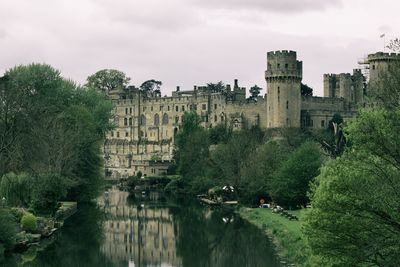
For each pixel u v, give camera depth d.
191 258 83.50
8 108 115.56
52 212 106.94
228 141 174.62
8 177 104.06
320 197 48.06
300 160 119.50
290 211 118.75
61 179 108.06
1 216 77.94
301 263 70.56
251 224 112.69
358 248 46.66
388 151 45.91
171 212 137.75
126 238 99.81
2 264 74.62
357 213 46.47
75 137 125.88
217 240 97.06
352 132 47.28
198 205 153.62
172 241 97.50
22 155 115.69
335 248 47.53
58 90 147.88
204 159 179.50
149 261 81.62
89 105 164.00
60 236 97.19
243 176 143.00
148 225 115.69
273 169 137.12
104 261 80.81
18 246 81.19
